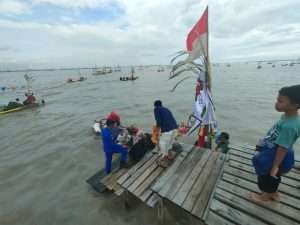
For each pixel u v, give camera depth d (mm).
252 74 58875
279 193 3033
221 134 5570
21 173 6098
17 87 40281
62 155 7266
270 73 60188
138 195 3732
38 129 10797
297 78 38719
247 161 4066
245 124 10320
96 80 54375
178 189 3416
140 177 4176
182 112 13812
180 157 4469
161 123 4344
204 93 5285
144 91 26938
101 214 4152
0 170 6324
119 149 5016
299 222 2502
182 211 3932
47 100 21453
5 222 4105
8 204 4656
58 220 4082
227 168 3842
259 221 2592
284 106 2113
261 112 12680
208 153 4555
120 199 4578
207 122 5344
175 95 22109
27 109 16641
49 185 5383
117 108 15859
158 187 3486
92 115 13742
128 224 3826
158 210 3734
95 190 4977
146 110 14641
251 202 2902
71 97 23359
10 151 7863
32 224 4016
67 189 5141
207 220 2719
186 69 5238
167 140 4324
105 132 4840
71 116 13672
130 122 11438
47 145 8336
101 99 21078
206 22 5000
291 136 2109
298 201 2836
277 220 2557
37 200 4754
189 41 5469
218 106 14945
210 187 3418
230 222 2635
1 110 15625
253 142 8039
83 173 5945
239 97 18625
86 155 7188
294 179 3357
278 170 2443
